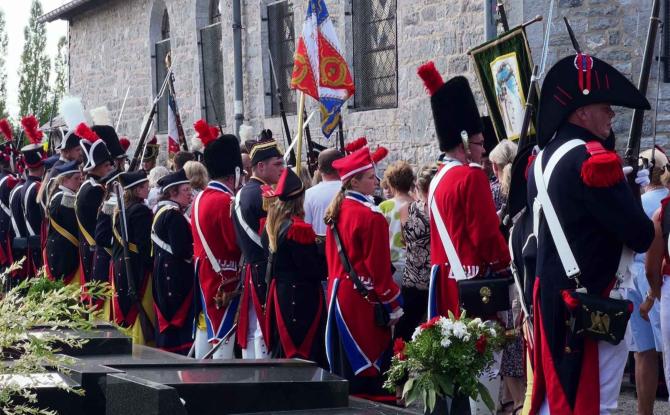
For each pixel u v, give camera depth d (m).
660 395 17.28
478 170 13.70
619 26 22.11
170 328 18.53
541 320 10.08
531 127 17.88
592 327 9.62
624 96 10.05
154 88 43.47
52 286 12.66
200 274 17.41
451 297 14.09
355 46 29.59
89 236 20.67
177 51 40.56
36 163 26.59
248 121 35.28
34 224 26.12
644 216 9.65
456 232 13.66
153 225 18.59
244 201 16.41
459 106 13.92
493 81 19.81
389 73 28.38
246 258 16.42
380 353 14.66
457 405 12.34
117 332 13.38
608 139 10.43
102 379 10.63
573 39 16.30
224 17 36.31
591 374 9.83
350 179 14.64
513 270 11.09
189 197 18.80
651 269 13.52
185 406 10.08
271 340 15.62
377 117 28.47
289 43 33.22
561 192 9.80
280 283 15.33
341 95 20.59
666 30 21.95
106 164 20.59
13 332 6.99
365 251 14.40
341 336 14.62
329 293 14.83
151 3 42.88
